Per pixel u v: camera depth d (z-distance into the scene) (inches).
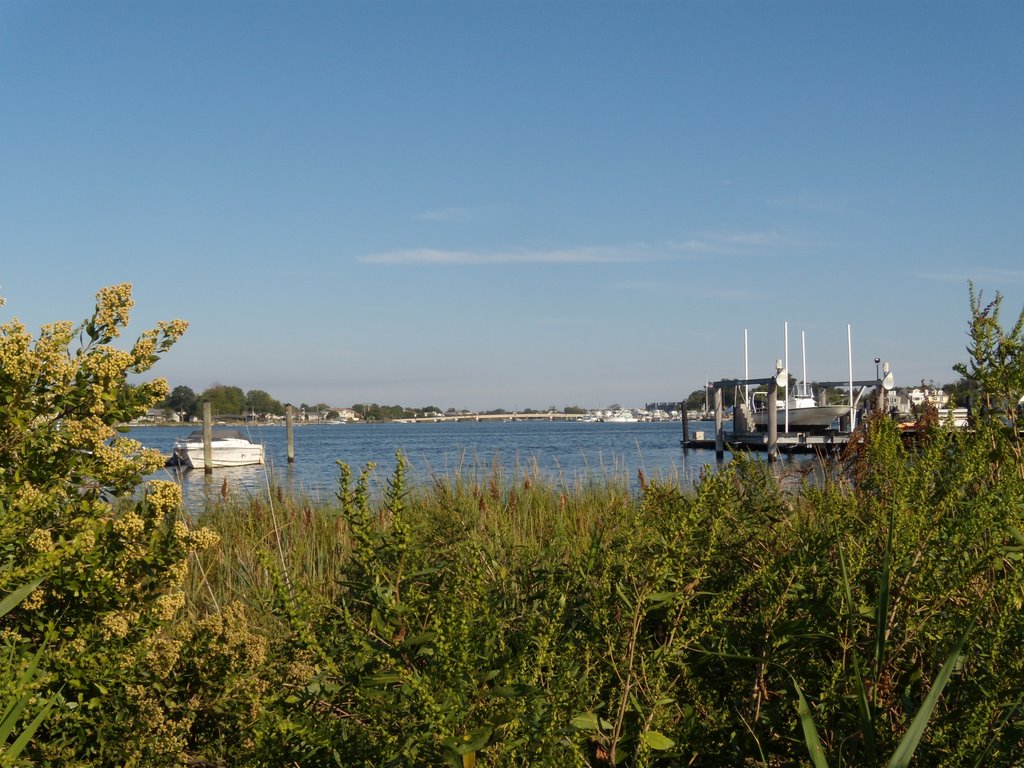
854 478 189.0
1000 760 95.7
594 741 105.3
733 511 139.6
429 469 497.0
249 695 130.0
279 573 97.1
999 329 149.0
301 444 2726.4
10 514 123.5
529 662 95.0
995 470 141.4
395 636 96.4
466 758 81.4
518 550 138.4
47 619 127.5
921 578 110.7
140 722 125.0
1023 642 102.8
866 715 91.5
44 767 117.9
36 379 138.7
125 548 134.8
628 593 113.6
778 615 113.5
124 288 147.2
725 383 1417.3
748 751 112.6
